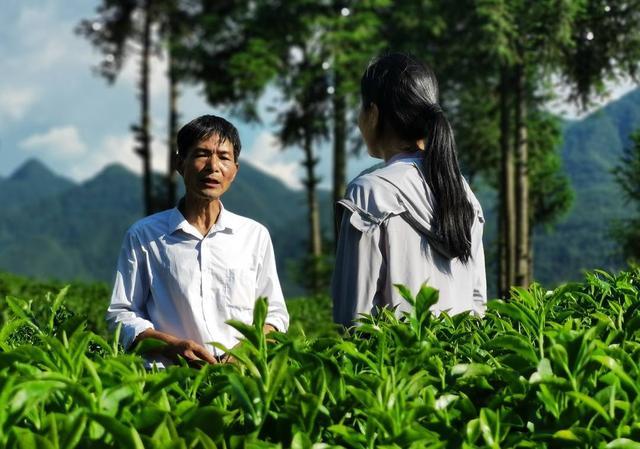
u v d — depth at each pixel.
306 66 22.06
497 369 1.36
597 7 14.55
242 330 1.31
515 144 16.38
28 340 2.22
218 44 23.25
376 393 1.26
